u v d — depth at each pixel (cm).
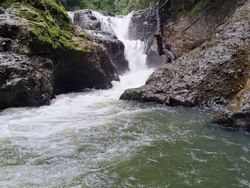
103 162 755
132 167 733
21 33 1286
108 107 1237
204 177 693
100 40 1942
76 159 768
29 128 974
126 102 1312
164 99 1262
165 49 1780
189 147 844
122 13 3341
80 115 1125
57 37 1424
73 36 1578
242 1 1465
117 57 2053
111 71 1758
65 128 981
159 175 700
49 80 1295
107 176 692
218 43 1337
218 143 870
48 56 1354
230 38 1313
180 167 736
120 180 677
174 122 1043
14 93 1164
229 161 765
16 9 1377
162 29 1866
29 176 684
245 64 1211
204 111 1162
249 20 1327
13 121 1036
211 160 770
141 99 1316
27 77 1195
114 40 2066
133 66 2250
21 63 1212
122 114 1138
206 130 968
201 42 1573
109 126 1005
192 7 1712
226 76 1224
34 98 1216
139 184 662
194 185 661
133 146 849
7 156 776
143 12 2534
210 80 1238
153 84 1338
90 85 1605
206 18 1605
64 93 1507
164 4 1864
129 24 2603
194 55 1363
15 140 875
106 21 2548
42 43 1313
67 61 1461
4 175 687
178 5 1794
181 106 1230
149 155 795
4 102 1162
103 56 1684
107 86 1634
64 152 805
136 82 1786
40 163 744
